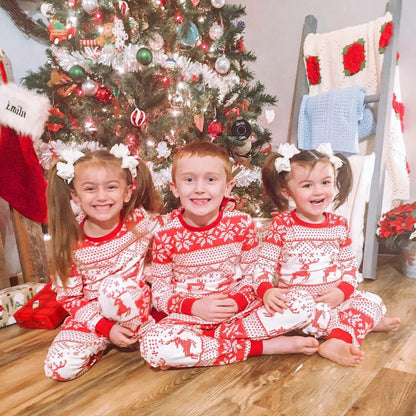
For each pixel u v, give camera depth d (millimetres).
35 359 1114
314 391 893
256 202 1956
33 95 1520
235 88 1810
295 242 1149
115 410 854
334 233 1157
